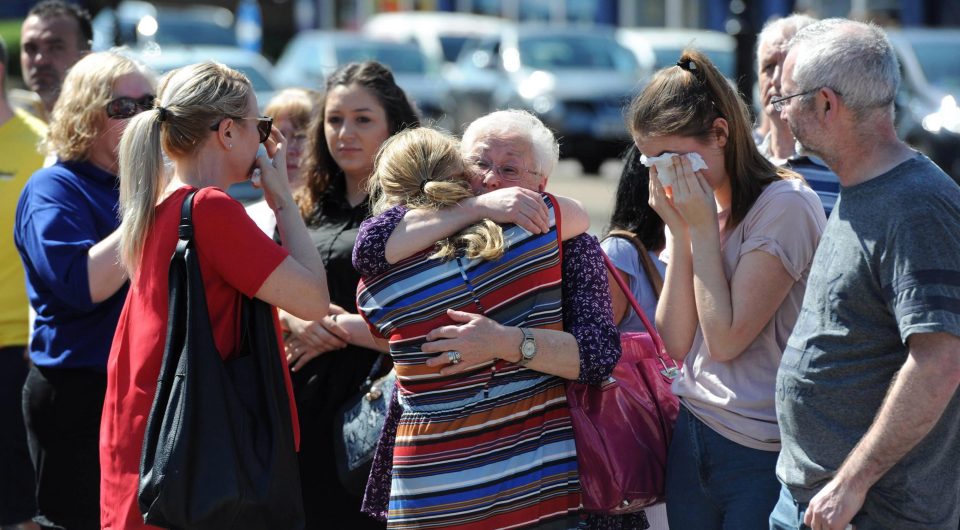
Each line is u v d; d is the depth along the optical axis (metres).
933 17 69.75
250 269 10.27
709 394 10.86
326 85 13.80
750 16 32.56
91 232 12.73
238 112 10.74
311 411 12.91
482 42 64.12
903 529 9.27
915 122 37.47
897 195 8.84
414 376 10.25
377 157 11.07
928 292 8.60
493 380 10.17
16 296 15.02
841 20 9.57
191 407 9.80
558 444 10.35
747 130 10.86
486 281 10.05
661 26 86.56
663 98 10.68
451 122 60.62
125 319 10.62
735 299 10.48
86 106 12.94
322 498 12.86
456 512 10.06
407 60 63.25
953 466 9.28
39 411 13.02
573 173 56.00
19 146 15.36
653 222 12.73
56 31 17.33
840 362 9.24
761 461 10.69
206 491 9.70
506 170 10.61
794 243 10.43
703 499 10.96
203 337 10.02
